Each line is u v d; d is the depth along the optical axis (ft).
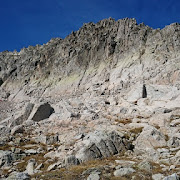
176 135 51.08
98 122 79.36
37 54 253.65
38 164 46.57
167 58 136.87
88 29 221.87
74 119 88.63
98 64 176.86
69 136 65.51
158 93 103.35
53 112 108.68
